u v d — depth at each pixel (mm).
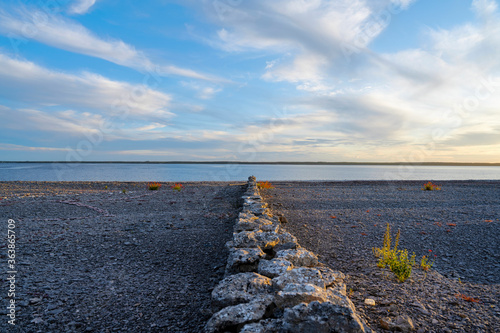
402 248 5879
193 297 3686
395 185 20078
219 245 6059
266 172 54875
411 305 3176
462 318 2902
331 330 2129
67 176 37938
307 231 7246
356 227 7660
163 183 21578
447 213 9367
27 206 10695
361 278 4109
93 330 2930
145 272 4578
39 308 3338
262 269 3438
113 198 13227
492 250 5598
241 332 2236
